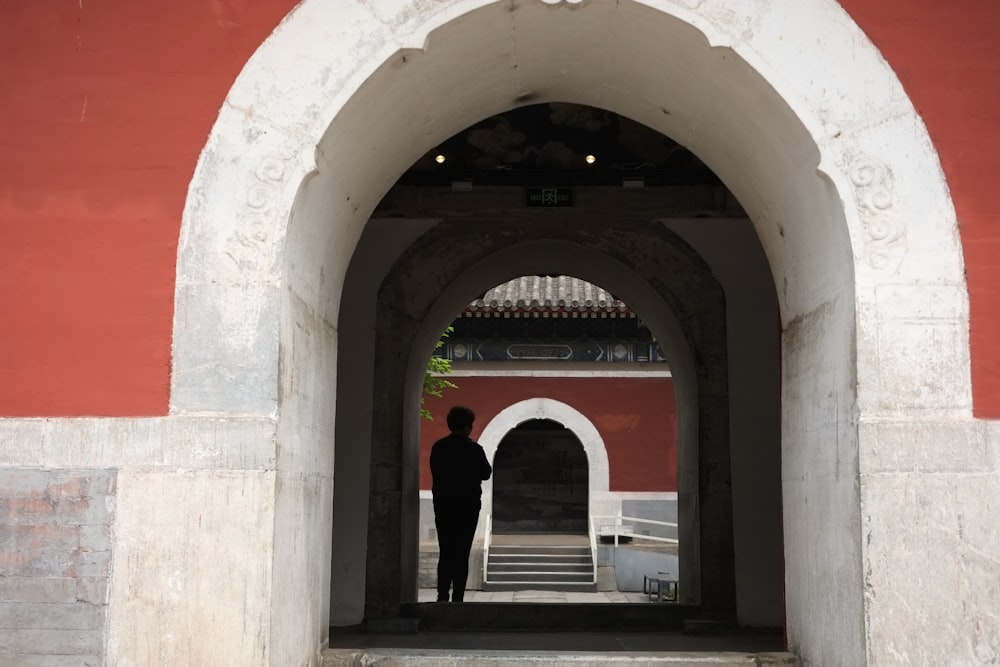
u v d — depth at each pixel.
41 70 4.94
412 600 9.47
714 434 8.69
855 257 4.75
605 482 19.08
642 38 5.28
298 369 5.02
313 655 5.30
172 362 4.69
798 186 5.25
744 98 5.21
